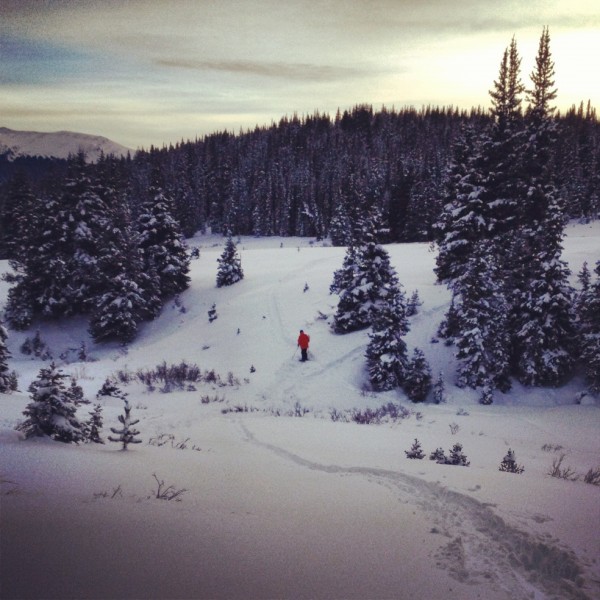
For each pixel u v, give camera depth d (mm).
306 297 32094
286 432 11930
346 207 84188
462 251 27391
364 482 6789
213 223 113312
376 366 20109
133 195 106438
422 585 3566
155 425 12555
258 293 34531
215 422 13570
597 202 77750
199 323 32188
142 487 5504
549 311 20266
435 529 4801
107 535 3824
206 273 43531
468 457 9734
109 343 32875
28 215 40188
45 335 34156
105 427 11438
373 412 17234
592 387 18734
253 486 6141
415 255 42250
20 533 3645
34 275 35031
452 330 23344
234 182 115375
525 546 4336
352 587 3424
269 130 180500
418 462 8234
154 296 35062
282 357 24250
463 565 3975
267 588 3264
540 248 21422
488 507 5320
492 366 20281
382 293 25578
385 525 4848
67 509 4340
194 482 6066
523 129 29281
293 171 126000
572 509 5418
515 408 18203
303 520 4828
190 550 3738
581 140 103000
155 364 25750
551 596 3512
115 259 32344
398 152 131750
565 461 10359
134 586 3049
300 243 87875
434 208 67188
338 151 149125
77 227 35625
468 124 31375
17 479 5211
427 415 16562
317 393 19797
